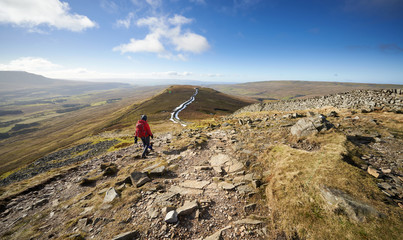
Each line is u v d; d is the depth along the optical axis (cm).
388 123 1020
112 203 658
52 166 3844
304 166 655
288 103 3678
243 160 906
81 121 19288
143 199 664
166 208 578
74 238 507
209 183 749
